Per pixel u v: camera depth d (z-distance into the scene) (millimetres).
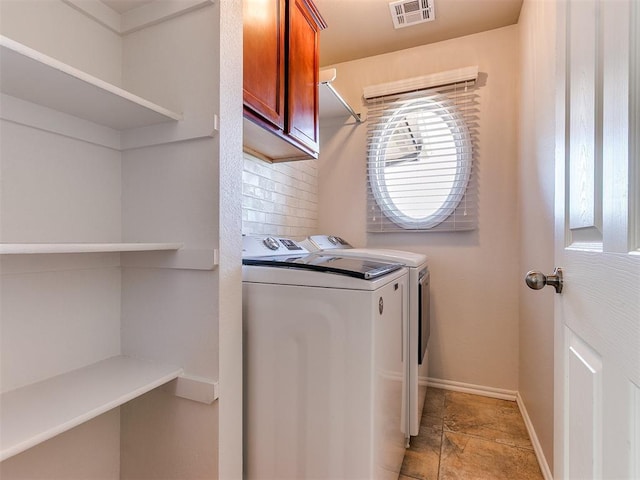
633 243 525
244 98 1273
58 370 973
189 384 1021
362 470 1027
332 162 2727
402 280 1479
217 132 981
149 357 1099
